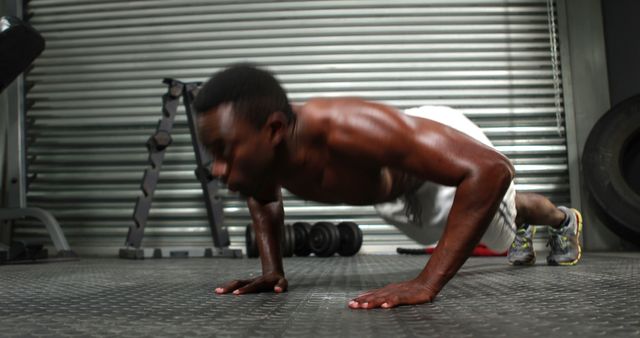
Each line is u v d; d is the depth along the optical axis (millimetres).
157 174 3723
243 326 850
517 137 4012
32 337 782
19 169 4219
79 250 4125
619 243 3807
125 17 4258
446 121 1731
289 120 1079
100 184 4164
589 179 3641
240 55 4176
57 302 1193
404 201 1644
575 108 3990
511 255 2330
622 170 3650
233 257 3592
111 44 4254
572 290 1310
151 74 4211
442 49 4078
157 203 4086
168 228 4070
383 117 1066
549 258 2270
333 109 1112
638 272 1848
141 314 996
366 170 1187
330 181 1198
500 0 4070
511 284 1478
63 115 4238
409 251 3711
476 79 4047
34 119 4270
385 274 1981
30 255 3191
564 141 3992
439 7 4094
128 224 4105
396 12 4109
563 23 4051
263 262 1408
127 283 1688
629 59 4004
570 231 2215
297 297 1244
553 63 4012
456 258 1076
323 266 2469
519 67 4043
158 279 1850
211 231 3975
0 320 937
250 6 4188
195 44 4207
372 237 3934
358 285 1550
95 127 4207
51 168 4219
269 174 1129
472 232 1061
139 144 4160
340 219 3963
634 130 3643
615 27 4035
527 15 4062
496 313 945
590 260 2557
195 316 963
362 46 4113
